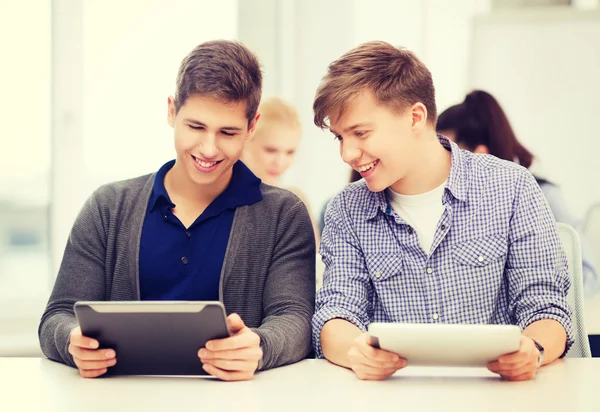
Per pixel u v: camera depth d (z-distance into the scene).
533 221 1.56
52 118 3.29
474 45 3.59
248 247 1.62
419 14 3.61
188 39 3.40
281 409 1.07
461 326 1.20
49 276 3.29
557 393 1.17
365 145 1.48
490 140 2.78
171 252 1.60
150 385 1.25
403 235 1.60
